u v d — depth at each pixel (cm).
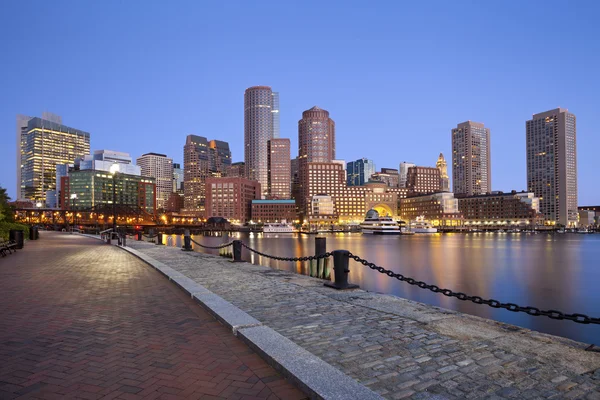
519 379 482
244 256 7419
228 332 683
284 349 558
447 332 673
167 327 714
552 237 19250
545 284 4450
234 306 830
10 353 572
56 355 564
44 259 2053
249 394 443
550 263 6831
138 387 460
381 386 463
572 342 617
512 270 5750
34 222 13850
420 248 10906
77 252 2548
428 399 430
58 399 428
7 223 3925
